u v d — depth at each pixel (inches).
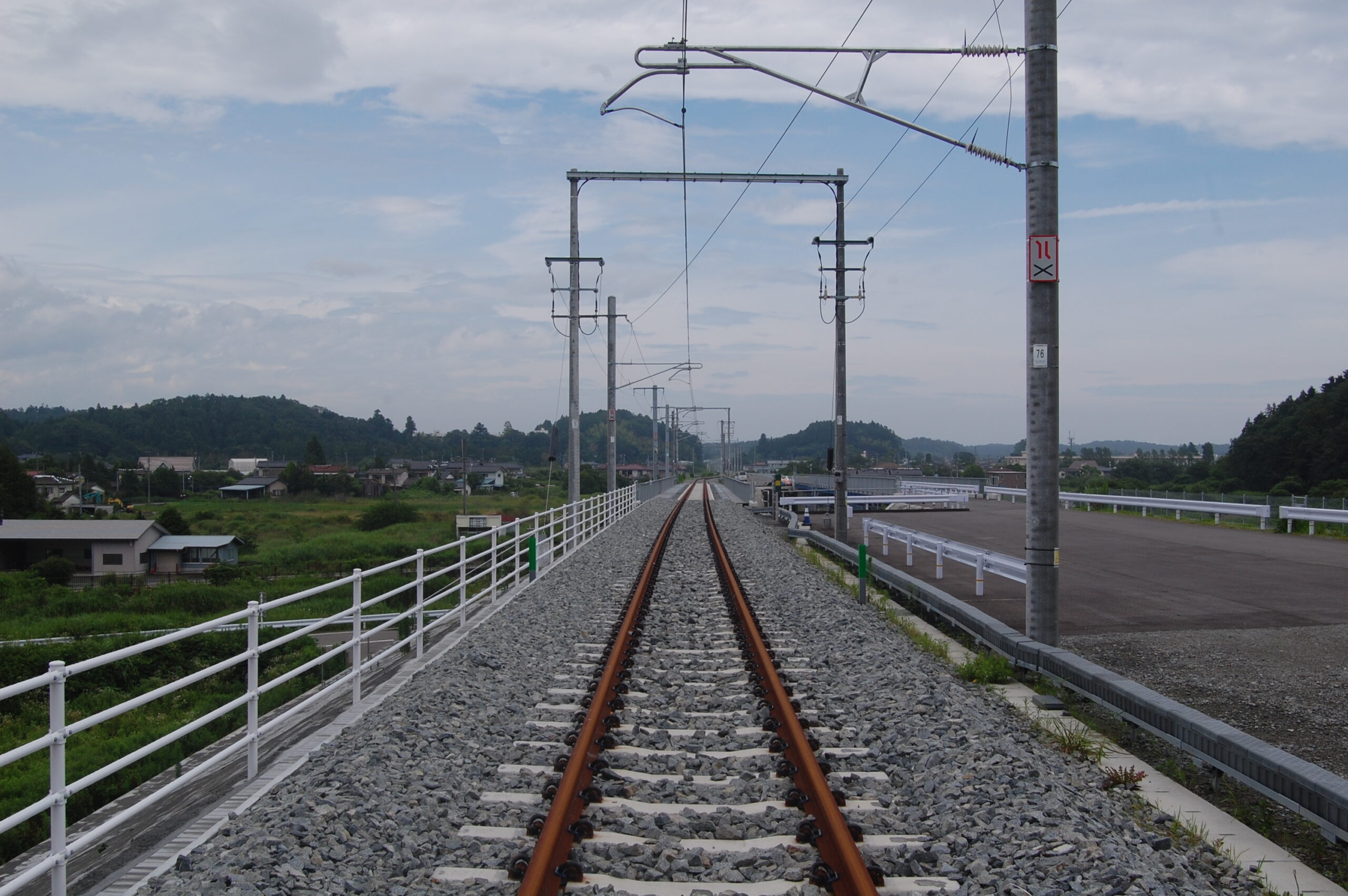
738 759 254.2
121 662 916.6
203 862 187.8
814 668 385.7
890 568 621.0
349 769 243.9
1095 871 182.4
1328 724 310.2
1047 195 394.9
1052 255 396.5
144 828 280.2
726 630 473.1
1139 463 3772.1
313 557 2112.5
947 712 303.3
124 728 690.8
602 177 1088.2
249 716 257.9
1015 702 342.3
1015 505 1747.0
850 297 1021.8
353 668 340.2
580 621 511.8
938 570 692.1
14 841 412.5
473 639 456.8
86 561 2111.2
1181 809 232.4
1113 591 616.1
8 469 2704.2
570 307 1143.6
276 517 3191.4
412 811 215.2
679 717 300.0
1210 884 187.5
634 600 531.5
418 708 310.3
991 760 248.1
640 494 2032.5
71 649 917.8
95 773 184.5
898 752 263.7
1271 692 351.9
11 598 1569.9
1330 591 611.5
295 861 185.2
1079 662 330.6
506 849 191.6
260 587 1679.4
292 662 871.1
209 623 234.2
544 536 885.8
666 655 407.2
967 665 387.2
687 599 585.6
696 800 222.5
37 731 690.8
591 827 197.5
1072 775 250.4
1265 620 509.0
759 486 2293.3
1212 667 394.3
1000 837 198.8
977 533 1083.9
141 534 2118.6
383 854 191.6
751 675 354.3
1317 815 204.1
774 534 1176.2
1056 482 396.5
